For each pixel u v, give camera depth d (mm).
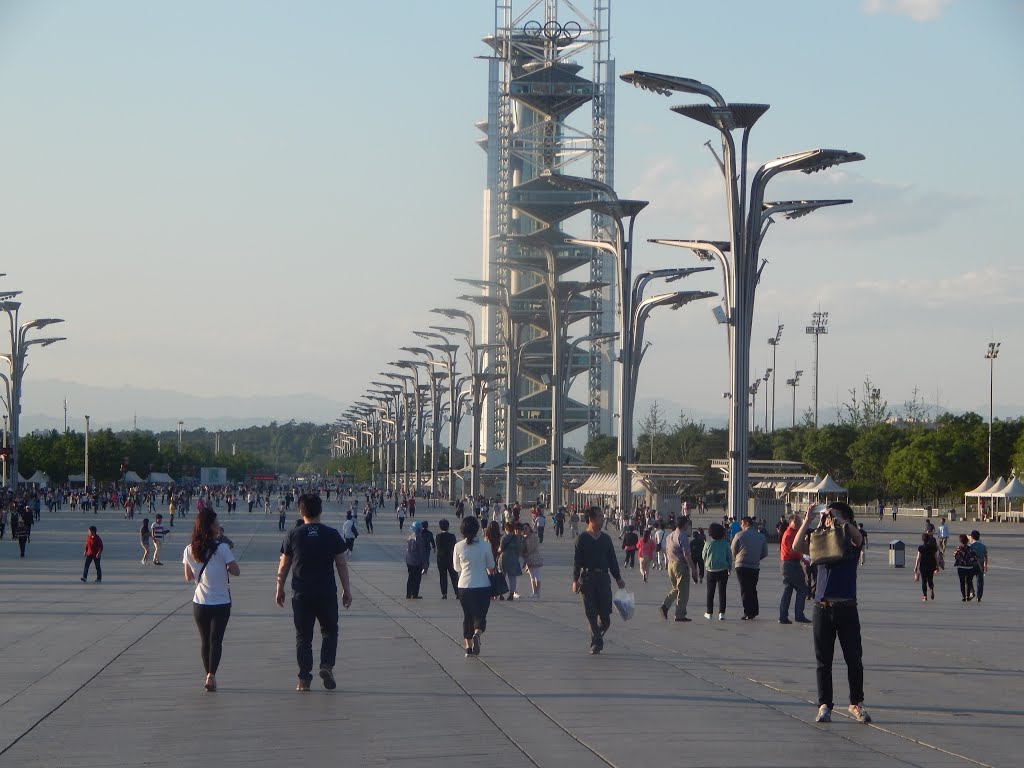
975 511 187250
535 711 19484
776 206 72875
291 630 32812
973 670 25109
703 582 56906
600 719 18750
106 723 18594
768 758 15875
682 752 16250
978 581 46906
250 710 19656
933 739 17266
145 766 15641
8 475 142125
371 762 15719
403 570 64250
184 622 35312
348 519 77125
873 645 30344
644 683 22594
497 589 45000
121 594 46812
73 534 105188
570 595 48438
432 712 19406
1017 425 194750
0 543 90500
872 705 20297
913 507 197750
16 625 34375
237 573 22016
